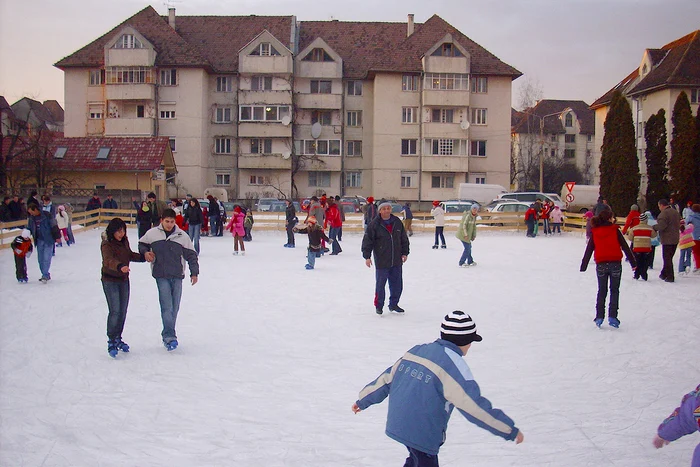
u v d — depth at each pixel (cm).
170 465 552
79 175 4691
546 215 3250
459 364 417
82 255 2225
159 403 723
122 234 919
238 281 1678
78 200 4134
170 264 948
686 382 816
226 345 999
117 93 5766
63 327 1095
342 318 1218
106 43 5809
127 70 5766
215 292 1501
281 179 6031
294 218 2652
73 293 1440
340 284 1638
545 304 1370
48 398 732
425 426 416
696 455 400
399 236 1243
